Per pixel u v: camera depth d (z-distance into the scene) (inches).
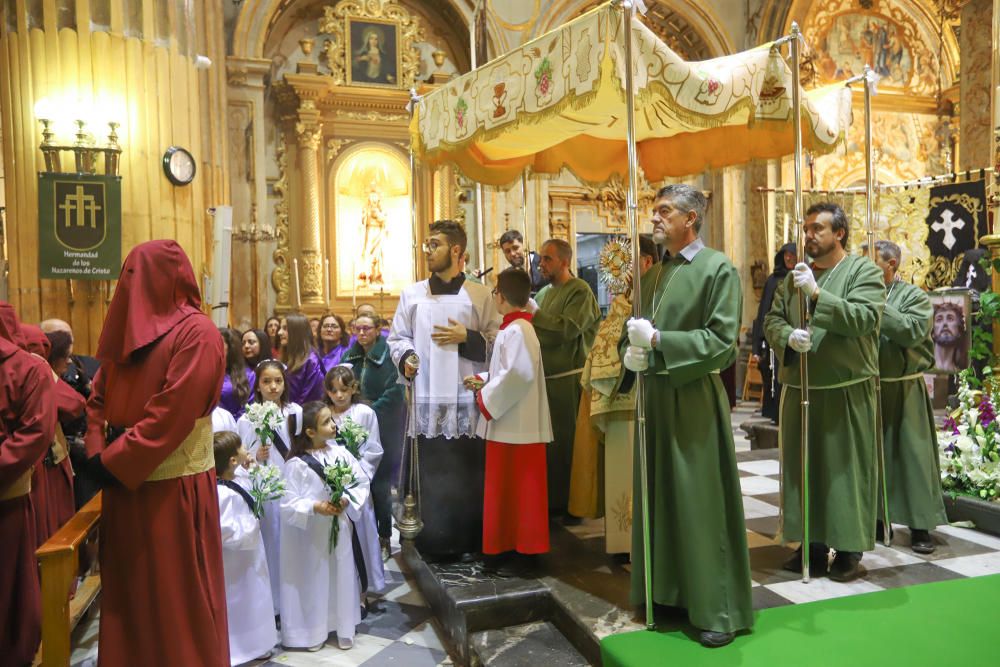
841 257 135.9
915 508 146.0
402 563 170.9
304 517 125.5
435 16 402.0
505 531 134.7
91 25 224.2
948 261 277.3
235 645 122.0
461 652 121.0
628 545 137.4
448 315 145.5
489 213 392.5
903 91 454.0
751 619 107.3
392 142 393.1
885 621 112.0
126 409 98.7
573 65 112.7
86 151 218.8
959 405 189.0
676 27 429.7
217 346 100.5
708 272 110.1
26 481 120.9
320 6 382.6
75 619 125.2
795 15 411.2
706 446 106.8
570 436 167.3
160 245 101.3
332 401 160.4
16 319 127.8
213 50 317.7
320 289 375.2
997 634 107.6
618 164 199.2
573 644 115.7
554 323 157.8
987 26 346.3
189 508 99.2
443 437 144.4
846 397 129.0
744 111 146.2
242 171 355.9
